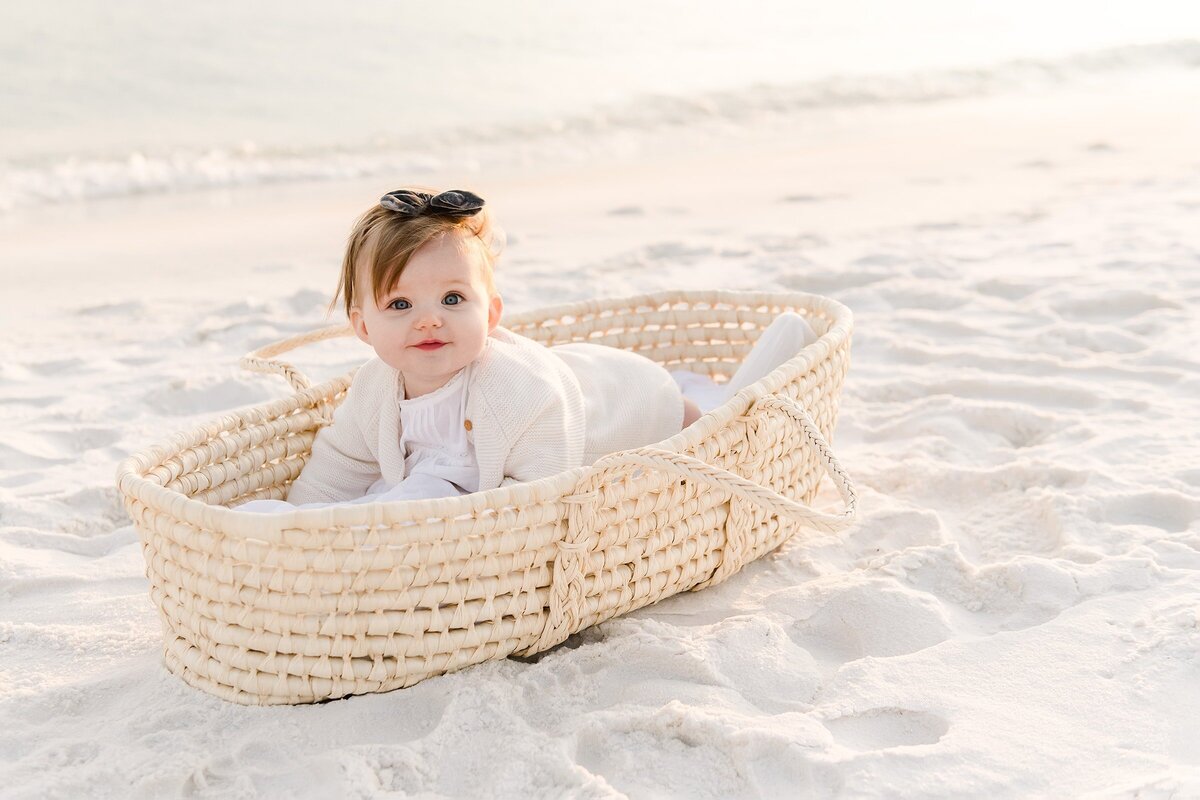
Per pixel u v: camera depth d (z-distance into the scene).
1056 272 4.26
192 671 1.85
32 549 2.47
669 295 2.96
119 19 10.78
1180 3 15.66
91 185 6.86
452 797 1.58
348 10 12.09
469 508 1.72
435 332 2.10
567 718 1.74
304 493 2.34
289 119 8.56
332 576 1.70
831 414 2.38
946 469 2.61
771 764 1.60
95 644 2.06
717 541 2.09
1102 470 2.49
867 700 1.73
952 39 13.37
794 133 8.83
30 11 10.66
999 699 1.71
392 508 1.68
